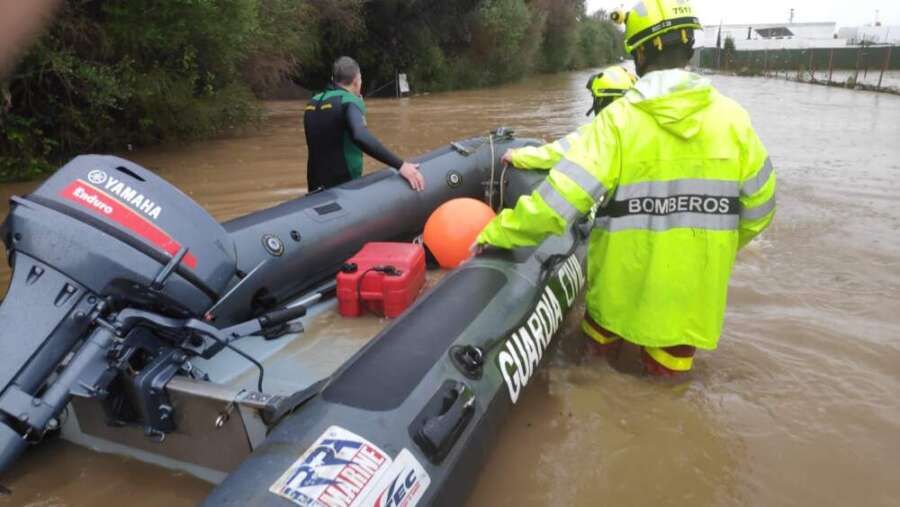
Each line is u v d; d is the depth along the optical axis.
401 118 12.17
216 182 6.14
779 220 4.75
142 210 1.91
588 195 2.14
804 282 3.56
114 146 7.86
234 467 1.83
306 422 1.56
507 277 2.46
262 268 2.72
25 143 6.53
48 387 1.75
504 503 1.86
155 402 1.81
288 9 11.76
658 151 2.14
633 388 2.44
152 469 1.97
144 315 1.85
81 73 6.61
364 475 1.42
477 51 23.53
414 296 2.84
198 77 8.48
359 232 3.30
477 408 1.86
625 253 2.29
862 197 5.41
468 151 4.18
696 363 2.63
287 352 2.45
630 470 2.00
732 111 2.14
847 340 2.84
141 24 7.23
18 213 1.85
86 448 2.06
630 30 2.28
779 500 1.87
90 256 1.82
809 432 2.18
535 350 2.33
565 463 2.03
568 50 35.19
